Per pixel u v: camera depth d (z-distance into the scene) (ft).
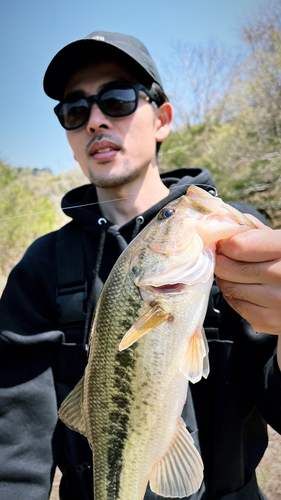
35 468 1.32
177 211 1.03
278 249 0.86
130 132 1.59
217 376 1.31
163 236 1.02
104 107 1.58
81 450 1.35
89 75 1.60
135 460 1.01
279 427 1.13
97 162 1.60
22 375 1.43
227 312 1.37
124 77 1.61
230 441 1.26
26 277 1.58
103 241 1.53
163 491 0.99
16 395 1.40
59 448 1.39
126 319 1.02
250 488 1.29
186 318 0.98
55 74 1.67
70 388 1.41
